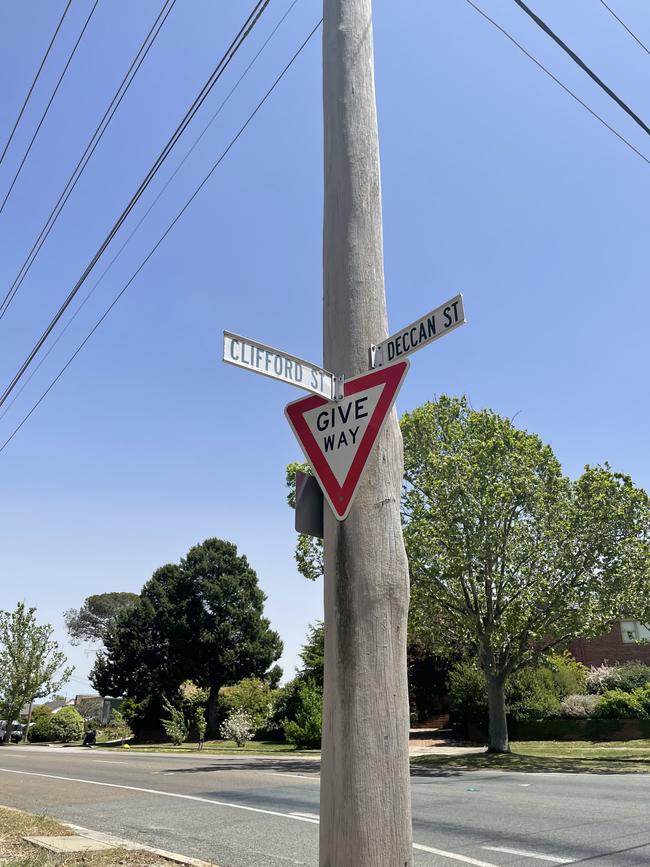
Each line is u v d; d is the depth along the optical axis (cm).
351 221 446
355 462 397
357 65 475
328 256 450
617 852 848
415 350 398
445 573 2245
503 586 2352
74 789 1645
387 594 375
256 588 5269
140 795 1496
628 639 3988
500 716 2511
